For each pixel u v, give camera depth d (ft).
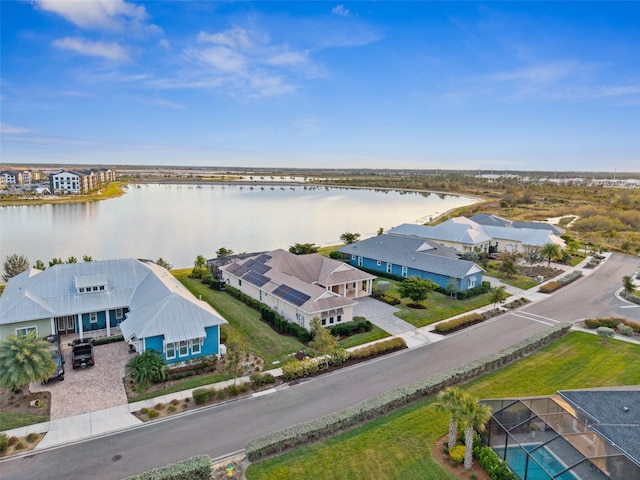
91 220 355.36
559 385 87.71
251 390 84.58
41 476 59.93
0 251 237.86
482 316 126.82
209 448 66.39
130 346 103.71
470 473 61.05
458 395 63.05
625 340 112.37
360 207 483.51
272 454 64.44
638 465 48.93
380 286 149.69
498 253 222.28
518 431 60.49
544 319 128.47
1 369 75.92
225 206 478.18
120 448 66.23
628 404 63.10
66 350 102.53
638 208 362.74
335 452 65.10
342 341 109.60
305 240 281.13
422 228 238.27
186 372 90.68
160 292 106.01
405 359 99.45
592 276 181.68
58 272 115.34
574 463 52.90
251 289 144.25
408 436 69.21
